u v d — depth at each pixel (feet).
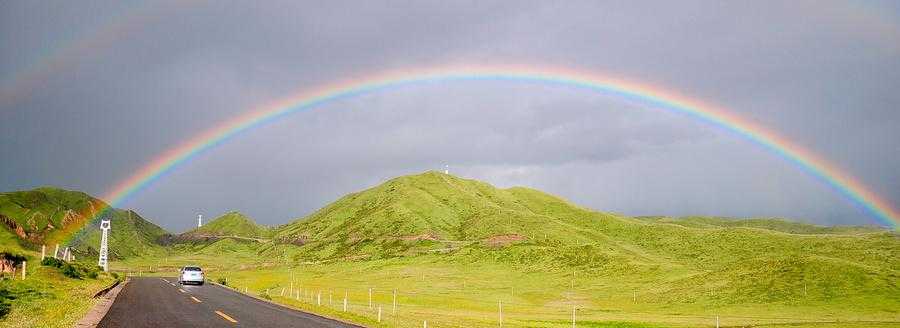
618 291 364.79
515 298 338.75
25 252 264.52
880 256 458.50
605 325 199.11
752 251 598.75
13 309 83.71
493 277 457.68
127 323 81.51
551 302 320.91
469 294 354.54
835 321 226.38
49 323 73.20
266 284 355.77
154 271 564.71
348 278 465.47
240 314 102.83
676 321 219.20
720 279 338.34
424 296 312.09
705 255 617.21
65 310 89.86
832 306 268.21
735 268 358.43
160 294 153.69
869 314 249.96
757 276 325.83
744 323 216.54
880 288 285.64
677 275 396.57
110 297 135.54
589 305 305.73
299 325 88.38
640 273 427.33
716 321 216.95
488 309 262.67
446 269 506.07
